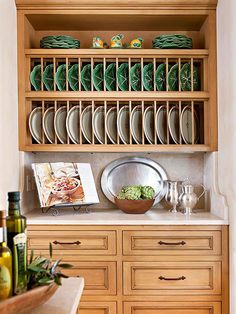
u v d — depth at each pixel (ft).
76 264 8.19
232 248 7.98
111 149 9.06
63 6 8.94
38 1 8.90
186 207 9.13
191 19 9.39
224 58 8.46
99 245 8.20
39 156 10.14
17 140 8.96
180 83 9.09
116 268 8.18
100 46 9.18
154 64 9.08
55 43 9.09
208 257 8.18
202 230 8.19
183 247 8.18
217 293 8.16
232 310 7.96
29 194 9.61
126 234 8.18
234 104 7.84
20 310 3.32
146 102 9.76
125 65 9.23
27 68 9.14
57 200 8.81
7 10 8.30
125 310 8.16
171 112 9.37
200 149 9.12
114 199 9.61
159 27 9.96
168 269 8.18
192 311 8.18
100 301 8.18
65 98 9.09
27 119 9.22
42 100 9.15
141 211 8.99
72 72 9.25
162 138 9.37
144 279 8.18
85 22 9.55
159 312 8.18
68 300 3.89
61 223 8.19
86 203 9.09
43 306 3.72
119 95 8.97
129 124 9.25
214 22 9.06
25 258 3.70
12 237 3.66
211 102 9.09
